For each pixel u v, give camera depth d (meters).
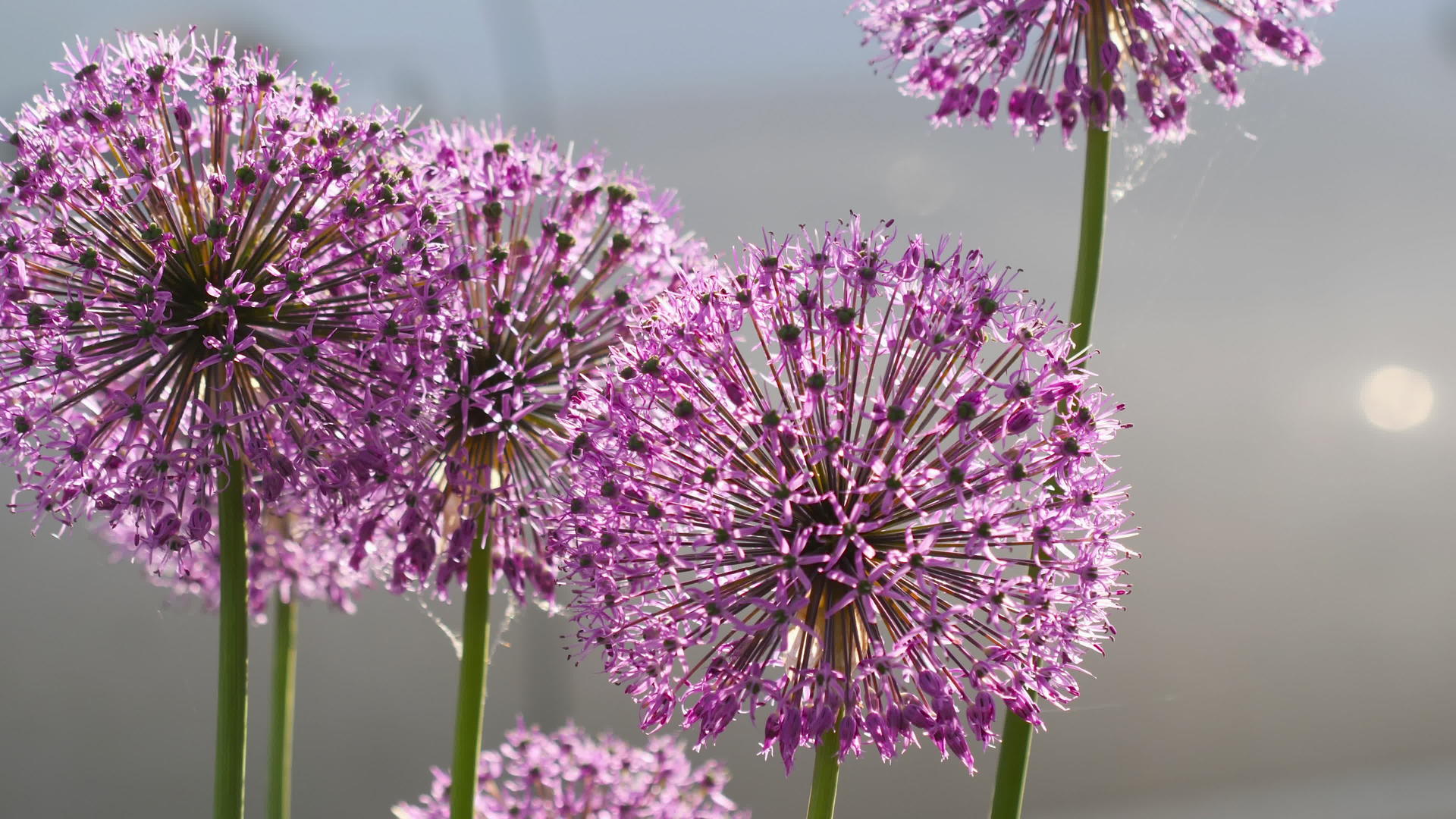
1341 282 2.23
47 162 0.89
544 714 1.89
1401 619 2.20
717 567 0.87
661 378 0.88
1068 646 0.88
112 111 0.90
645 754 0.99
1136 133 1.03
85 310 0.88
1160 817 2.12
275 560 0.97
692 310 0.89
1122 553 0.89
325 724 2.00
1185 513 2.20
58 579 2.01
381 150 0.92
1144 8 0.91
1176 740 2.16
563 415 0.92
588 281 0.94
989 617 0.87
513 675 1.90
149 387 0.90
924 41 0.93
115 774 1.98
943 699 0.86
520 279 0.94
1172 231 2.17
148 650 2.03
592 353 0.93
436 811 0.98
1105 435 0.88
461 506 0.92
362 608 2.04
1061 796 2.15
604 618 0.88
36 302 0.90
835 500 0.87
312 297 0.90
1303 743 2.18
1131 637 2.19
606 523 0.88
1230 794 2.14
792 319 0.89
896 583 0.87
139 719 2.01
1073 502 0.87
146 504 0.89
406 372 0.89
